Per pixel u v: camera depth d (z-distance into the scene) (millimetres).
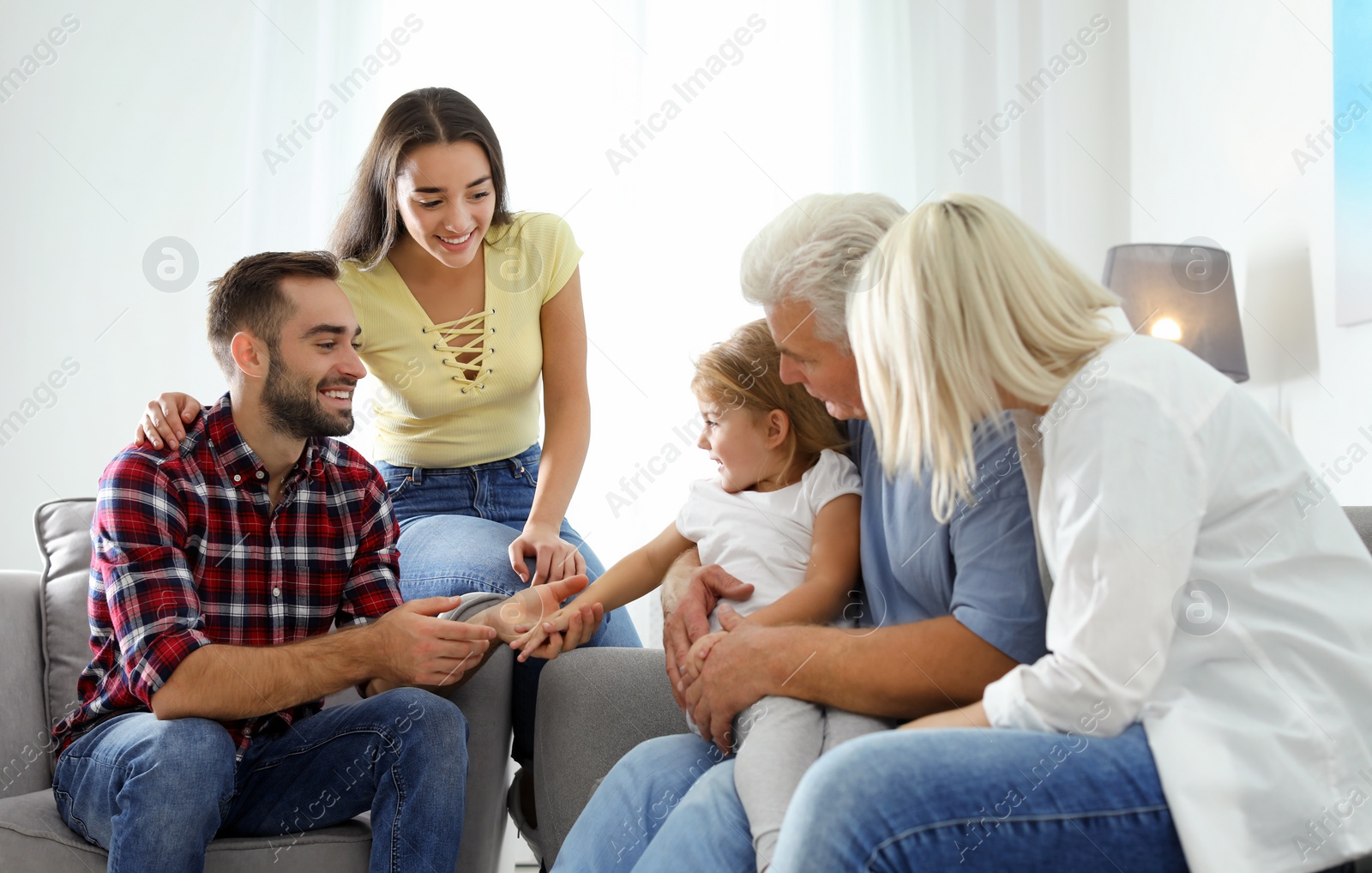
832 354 1091
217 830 1203
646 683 1320
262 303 1316
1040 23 2654
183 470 1310
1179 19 2375
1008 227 907
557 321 1791
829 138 2719
